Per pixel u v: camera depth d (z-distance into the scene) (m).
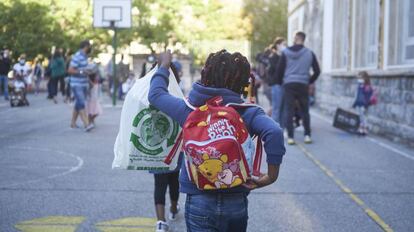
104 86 31.03
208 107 3.13
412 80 11.08
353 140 12.07
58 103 21.33
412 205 6.75
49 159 9.32
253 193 7.23
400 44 12.02
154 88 3.50
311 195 7.17
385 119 12.70
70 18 22.69
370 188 7.58
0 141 11.20
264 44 42.25
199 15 37.34
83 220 5.99
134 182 7.73
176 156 4.14
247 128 3.20
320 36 20.36
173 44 35.78
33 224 5.82
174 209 6.01
